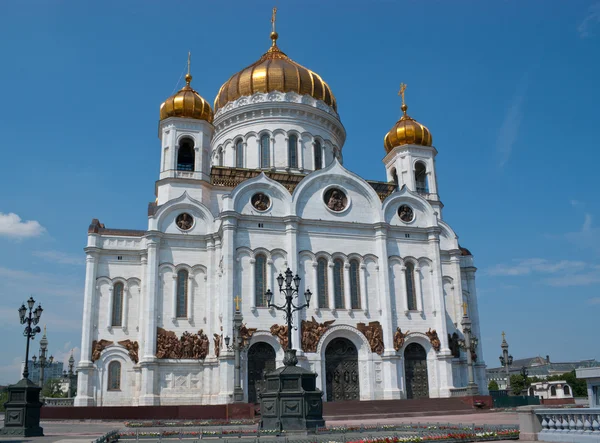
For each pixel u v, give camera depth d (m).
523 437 24.50
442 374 63.72
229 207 61.34
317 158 79.56
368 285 64.75
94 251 65.19
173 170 67.81
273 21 90.75
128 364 63.38
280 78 78.94
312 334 60.53
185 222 65.56
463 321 59.97
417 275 66.81
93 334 63.50
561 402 76.25
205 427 42.66
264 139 77.75
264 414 31.77
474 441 26.36
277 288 61.31
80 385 61.34
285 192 64.38
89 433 37.56
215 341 61.41
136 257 66.69
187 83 72.88
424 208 69.75
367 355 62.19
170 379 60.44
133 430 39.91
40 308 36.47
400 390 61.25
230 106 79.69
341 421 46.41
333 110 82.88
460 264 77.31
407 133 79.50
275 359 59.53
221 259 62.78
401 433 30.70
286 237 63.03
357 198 67.50
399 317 64.69
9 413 33.47
